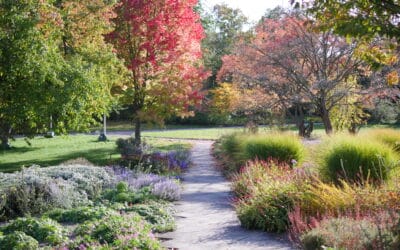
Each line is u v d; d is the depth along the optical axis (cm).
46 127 1403
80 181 1084
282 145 1241
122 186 1052
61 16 1420
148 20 1820
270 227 748
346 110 2023
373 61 530
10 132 1608
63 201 952
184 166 1680
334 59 1803
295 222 711
